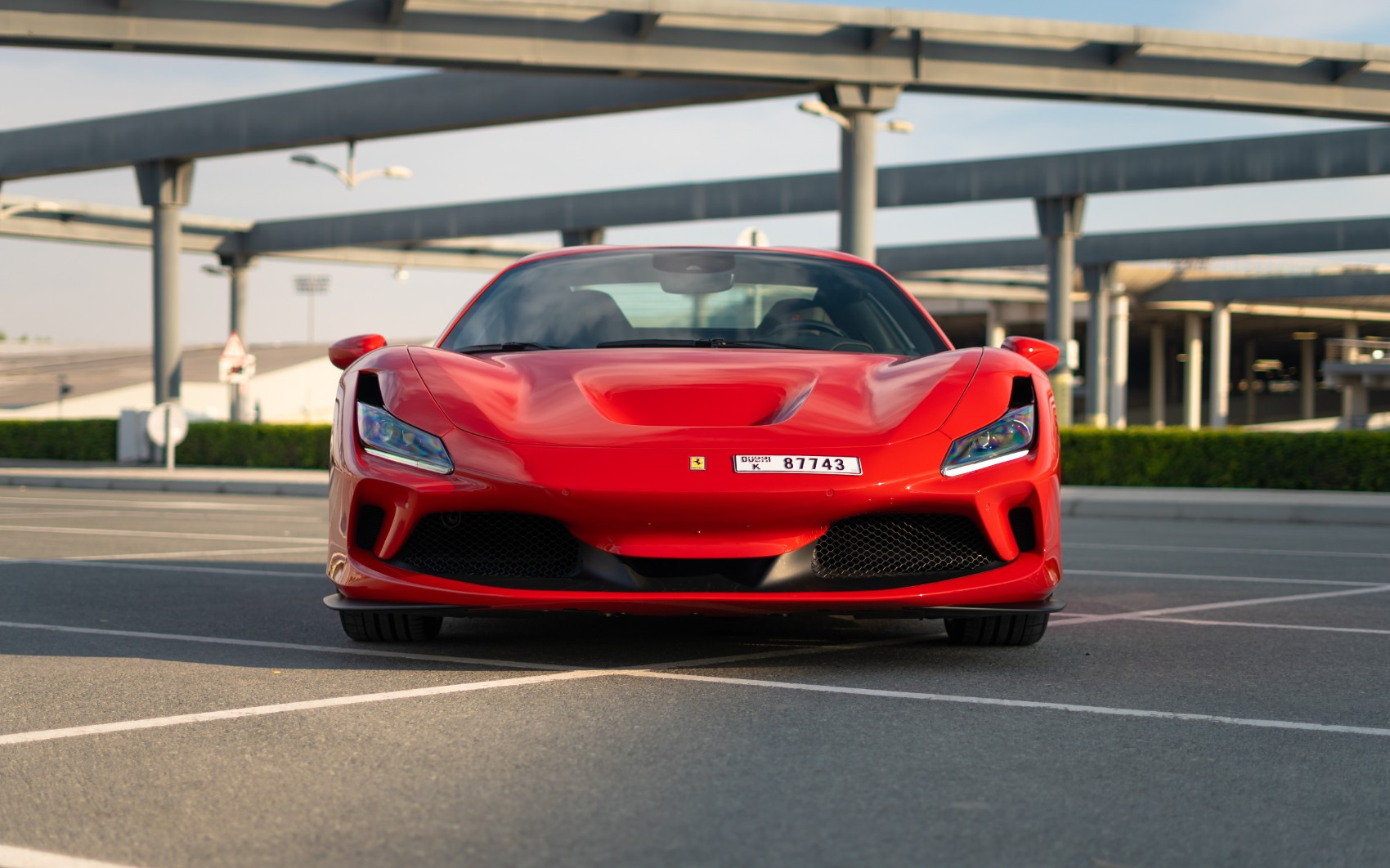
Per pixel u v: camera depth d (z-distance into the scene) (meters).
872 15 16.06
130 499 12.84
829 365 3.59
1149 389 84.81
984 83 16.69
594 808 2.07
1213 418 46.03
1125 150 25.72
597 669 3.25
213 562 6.05
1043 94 17.03
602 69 15.77
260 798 2.13
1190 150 24.94
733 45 16.02
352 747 2.46
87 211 29.16
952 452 3.20
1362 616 4.42
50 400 44.22
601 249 4.57
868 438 3.16
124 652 3.53
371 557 3.23
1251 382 70.69
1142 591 5.18
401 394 3.33
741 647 3.61
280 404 50.28
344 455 3.30
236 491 15.42
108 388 46.28
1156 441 15.20
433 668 3.28
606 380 3.42
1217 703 2.91
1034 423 3.35
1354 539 8.63
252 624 4.07
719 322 4.09
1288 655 3.57
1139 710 2.82
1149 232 35.34
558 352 3.74
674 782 2.22
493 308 4.22
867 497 3.07
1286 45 17.08
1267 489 14.61
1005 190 27.02
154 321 24.14
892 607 3.09
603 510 3.02
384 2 15.24
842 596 3.04
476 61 15.46
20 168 24.78
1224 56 17.22
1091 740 2.54
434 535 3.19
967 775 2.27
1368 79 17.72
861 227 16.73
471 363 3.55
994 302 46.69
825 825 1.98
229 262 33.16
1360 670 3.34
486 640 3.72
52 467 23.03
